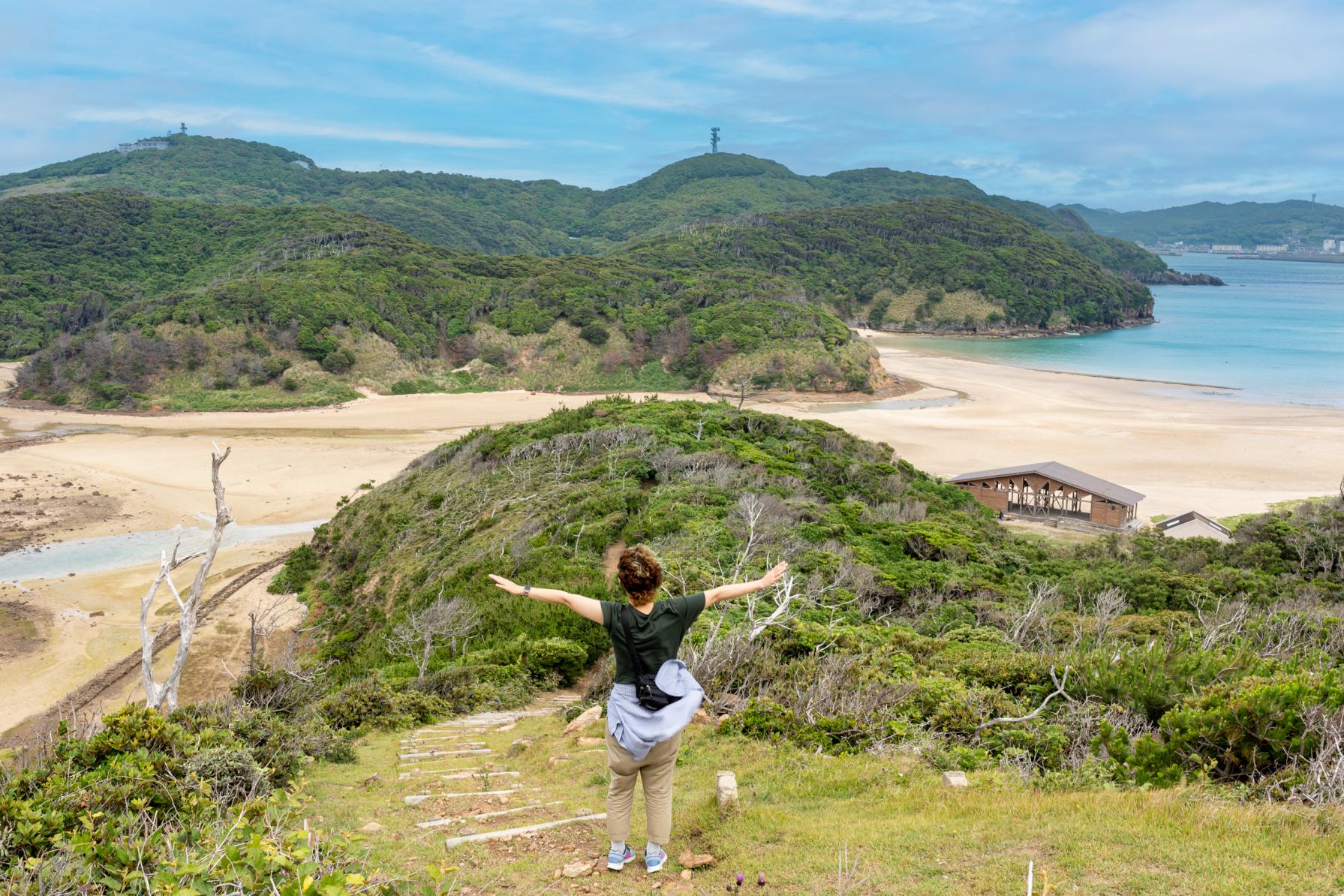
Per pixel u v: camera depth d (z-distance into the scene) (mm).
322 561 47844
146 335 111250
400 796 8938
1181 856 5430
